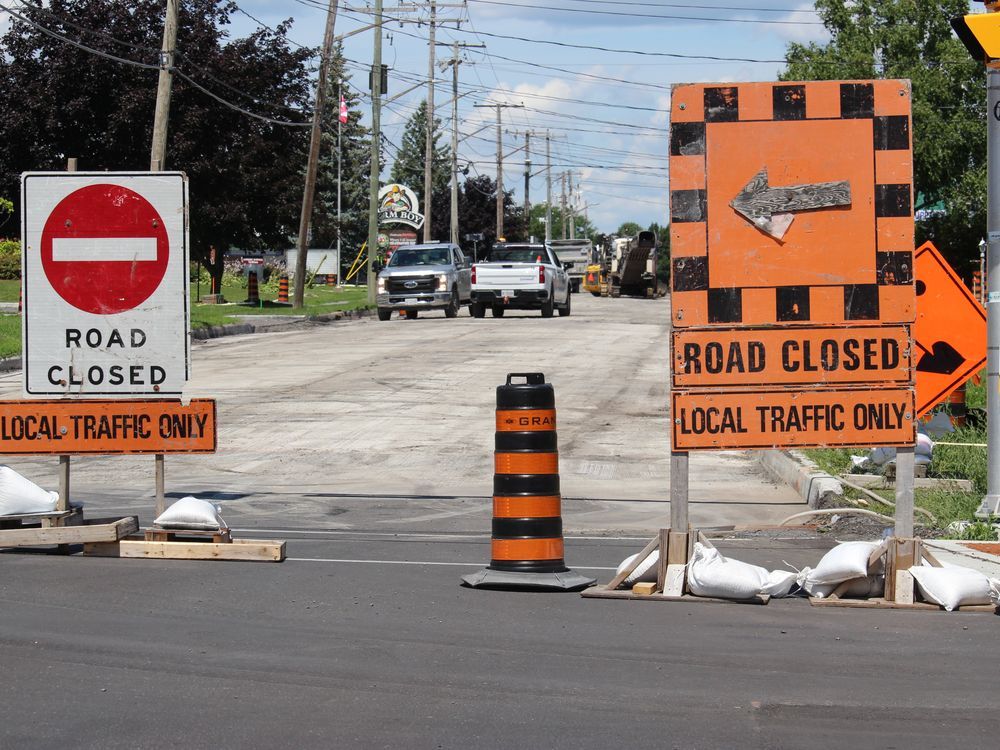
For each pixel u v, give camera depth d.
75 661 13.11
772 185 16.30
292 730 10.98
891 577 16.20
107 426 19.70
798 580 16.83
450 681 12.50
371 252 103.31
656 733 10.95
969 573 16.16
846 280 16.38
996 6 21.27
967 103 83.56
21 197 19.83
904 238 16.38
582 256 167.00
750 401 16.42
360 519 23.59
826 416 16.42
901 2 83.31
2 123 97.31
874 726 11.18
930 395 24.50
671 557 16.58
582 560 19.55
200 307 87.81
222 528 19.16
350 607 15.74
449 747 10.57
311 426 36.00
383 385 44.28
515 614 15.47
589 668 13.02
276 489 27.34
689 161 16.36
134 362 19.77
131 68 94.62
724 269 16.38
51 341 19.80
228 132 99.19
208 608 15.58
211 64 96.06
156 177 19.83
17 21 94.88
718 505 25.69
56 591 16.45
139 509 24.25
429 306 83.19
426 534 21.91
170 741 10.69
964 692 12.25
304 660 13.23
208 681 12.44
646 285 137.25
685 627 14.87
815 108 16.30
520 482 17.20
